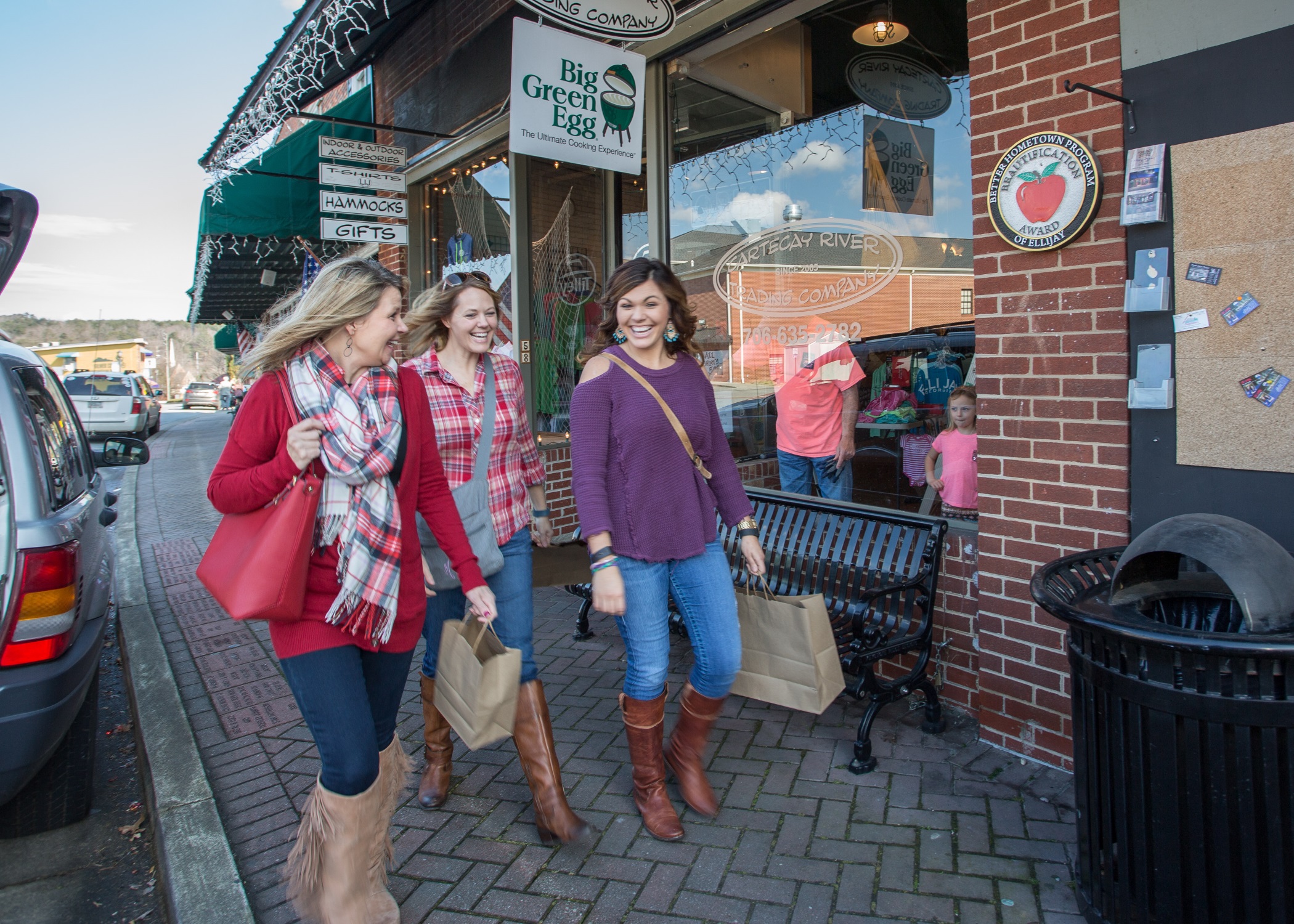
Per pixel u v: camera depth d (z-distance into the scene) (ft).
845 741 10.71
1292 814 5.80
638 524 8.32
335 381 6.53
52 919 8.61
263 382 6.52
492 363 9.43
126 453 13.64
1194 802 6.08
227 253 35.35
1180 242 8.38
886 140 12.96
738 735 11.00
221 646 15.85
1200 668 5.91
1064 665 9.66
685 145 16.42
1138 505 8.93
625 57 14.30
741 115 15.17
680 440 8.41
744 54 14.87
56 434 11.35
